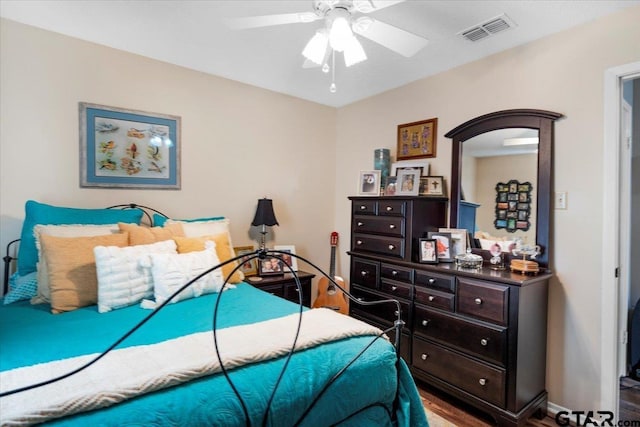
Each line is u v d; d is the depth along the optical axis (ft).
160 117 9.44
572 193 7.34
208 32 7.84
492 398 6.93
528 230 7.95
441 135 9.83
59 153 8.11
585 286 7.16
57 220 7.34
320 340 4.68
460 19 7.04
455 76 9.46
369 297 9.78
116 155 8.83
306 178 12.59
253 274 10.86
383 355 4.84
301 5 6.75
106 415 3.07
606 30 6.86
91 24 7.60
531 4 6.51
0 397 3.03
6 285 7.46
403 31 5.54
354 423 4.45
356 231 10.37
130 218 8.27
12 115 7.57
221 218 9.76
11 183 7.59
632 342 9.16
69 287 6.20
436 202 9.43
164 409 3.23
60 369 3.69
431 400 7.90
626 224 7.86
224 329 4.97
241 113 10.93
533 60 7.91
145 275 6.70
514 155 8.23
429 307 8.20
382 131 11.57
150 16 7.23
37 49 7.79
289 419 3.75
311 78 10.52
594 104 7.02
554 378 7.52
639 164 9.94
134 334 5.05
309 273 11.76
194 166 10.08
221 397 3.49
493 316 6.97
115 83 8.75
